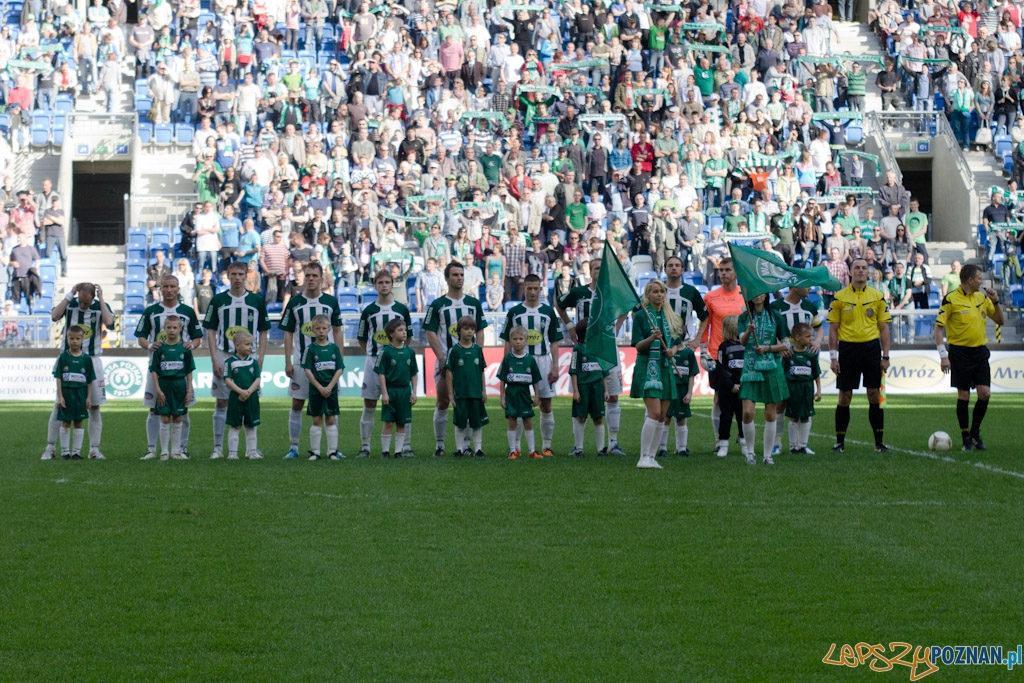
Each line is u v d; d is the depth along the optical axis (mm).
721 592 10109
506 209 39188
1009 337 36188
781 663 8453
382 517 13266
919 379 35375
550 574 10695
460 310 19484
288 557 11344
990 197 43875
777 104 44875
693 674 8250
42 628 9188
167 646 8797
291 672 8289
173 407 18781
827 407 29234
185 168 44031
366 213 37750
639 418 25969
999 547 11641
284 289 35875
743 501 14141
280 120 43000
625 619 9398
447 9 46344
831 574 10648
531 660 8508
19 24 48469
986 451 19062
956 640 8891
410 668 8359
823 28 48938
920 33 49938
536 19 47500
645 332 17141
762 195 41438
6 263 37500
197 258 37625
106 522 13047
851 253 38469
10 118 44188
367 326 19516
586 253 37562
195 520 13133
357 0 47875
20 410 29453
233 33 46250
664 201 39250
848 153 44781
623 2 47875
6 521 13102
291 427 19172
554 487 15281
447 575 10672
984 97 47500
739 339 17484
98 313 19422
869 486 15195
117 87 45906
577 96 44812
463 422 18906
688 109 43844
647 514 13359
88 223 49719
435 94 44656
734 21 49531
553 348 19281
